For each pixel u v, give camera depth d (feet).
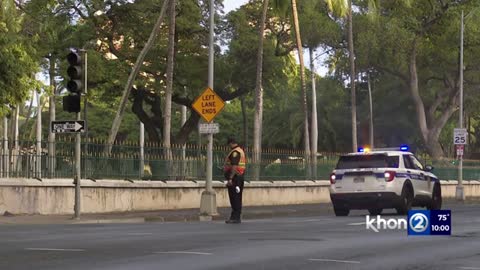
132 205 95.76
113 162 94.63
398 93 221.46
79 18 164.35
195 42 171.73
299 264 39.75
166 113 122.72
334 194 87.81
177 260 40.93
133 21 166.81
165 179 101.50
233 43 173.27
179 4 163.84
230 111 300.40
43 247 47.03
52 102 163.02
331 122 260.01
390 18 174.50
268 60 176.96
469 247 48.62
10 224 71.87
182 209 100.99
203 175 107.04
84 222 75.77
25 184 83.61
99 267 38.09
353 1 173.06
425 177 92.43
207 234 57.26
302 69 147.64
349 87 224.94
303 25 172.35
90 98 177.17
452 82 196.34
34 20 132.16
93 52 160.15
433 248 47.93
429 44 185.37
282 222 74.49
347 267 38.91
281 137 280.31
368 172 85.92
